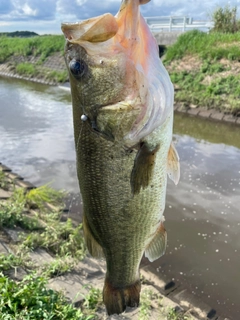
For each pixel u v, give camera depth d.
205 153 1.67
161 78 0.31
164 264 0.88
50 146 1.78
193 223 1.07
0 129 2.09
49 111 2.57
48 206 1.11
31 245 0.79
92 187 0.34
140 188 0.33
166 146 0.33
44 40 4.76
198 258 0.91
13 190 1.19
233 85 2.40
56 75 3.86
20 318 0.52
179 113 2.44
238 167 1.49
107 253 0.37
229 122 2.19
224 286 0.81
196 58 2.85
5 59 4.89
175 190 1.27
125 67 0.30
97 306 0.63
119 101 0.30
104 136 0.31
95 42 0.29
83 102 0.31
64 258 0.76
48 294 0.59
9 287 0.57
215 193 1.25
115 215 0.34
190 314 0.68
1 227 0.86
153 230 0.36
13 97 3.11
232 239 0.99
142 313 0.62
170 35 3.35
